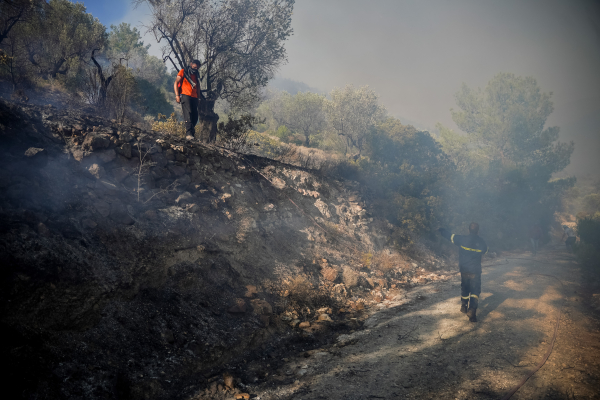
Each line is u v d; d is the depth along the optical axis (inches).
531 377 128.2
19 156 153.9
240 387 133.3
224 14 406.9
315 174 413.7
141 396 116.6
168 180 214.8
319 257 289.1
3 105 166.9
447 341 168.4
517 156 775.7
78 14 641.6
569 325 177.2
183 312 158.7
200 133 340.8
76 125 190.5
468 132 885.8
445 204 473.1
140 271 156.5
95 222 157.2
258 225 265.1
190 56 411.2
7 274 112.8
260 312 185.3
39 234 133.4
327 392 127.9
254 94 484.1
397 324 201.2
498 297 231.1
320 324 200.4
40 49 585.0
